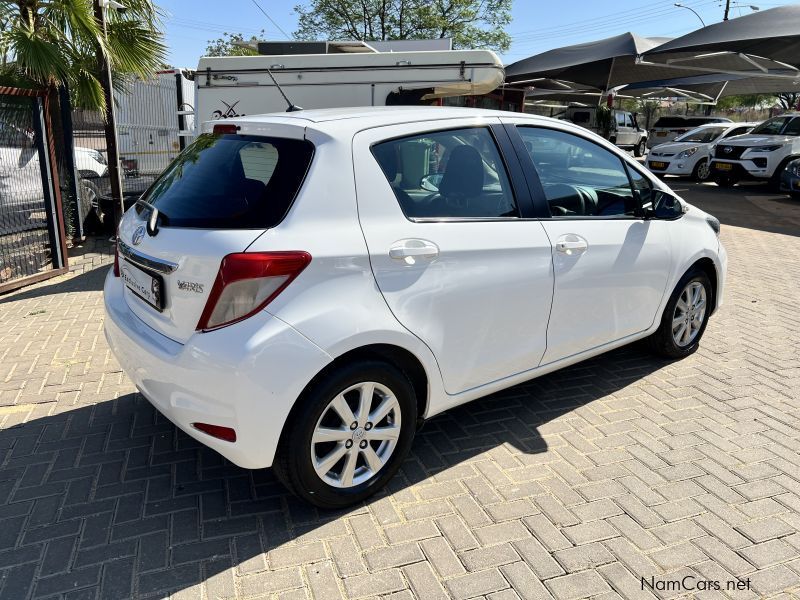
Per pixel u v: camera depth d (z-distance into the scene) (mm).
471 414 3695
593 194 3623
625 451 3291
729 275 7137
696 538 2627
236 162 2758
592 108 27391
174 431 3473
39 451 3254
